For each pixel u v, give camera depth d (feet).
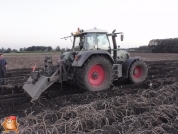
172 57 88.58
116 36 23.53
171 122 13.02
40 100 17.24
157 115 13.57
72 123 12.59
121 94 19.47
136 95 17.94
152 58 82.74
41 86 17.60
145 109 15.30
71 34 23.52
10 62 66.13
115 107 15.07
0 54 28.25
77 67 19.72
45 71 20.67
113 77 21.74
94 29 21.71
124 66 24.32
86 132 12.03
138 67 25.68
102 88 20.54
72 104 16.14
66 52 23.50
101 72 20.88
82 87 19.83
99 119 13.17
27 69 47.03
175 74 32.86
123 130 11.82
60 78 18.80
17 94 20.97
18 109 15.81
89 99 17.63
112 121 13.50
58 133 11.52
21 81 28.27
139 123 12.59
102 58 20.31
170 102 16.76
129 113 14.69
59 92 20.81
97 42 21.83
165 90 19.35
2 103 17.78
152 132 11.36
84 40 21.20
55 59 70.08
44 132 11.55
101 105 15.61
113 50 23.67
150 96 18.22
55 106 16.12
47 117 13.64
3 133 11.53
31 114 13.94
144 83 23.70
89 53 19.48
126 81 25.80
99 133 11.48
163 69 41.88
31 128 11.80
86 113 13.65
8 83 26.76
